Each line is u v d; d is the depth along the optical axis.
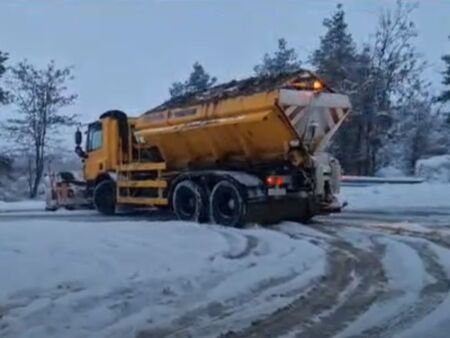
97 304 6.55
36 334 5.57
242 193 14.03
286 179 14.40
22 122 40.75
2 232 11.42
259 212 14.14
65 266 8.30
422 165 36.12
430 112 43.06
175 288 7.28
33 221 14.33
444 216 16.50
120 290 7.11
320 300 6.95
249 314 6.36
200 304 6.67
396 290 7.42
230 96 14.80
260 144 14.63
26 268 8.12
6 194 40.59
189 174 15.35
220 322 6.07
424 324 5.99
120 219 16.83
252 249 10.24
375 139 37.56
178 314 6.30
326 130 14.70
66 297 6.70
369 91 37.34
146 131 16.77
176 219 16.28
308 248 10.31
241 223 14.02
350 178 28.80
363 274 8.38
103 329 5.76
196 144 15.78
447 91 40.59
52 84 41.34
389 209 18.97
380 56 38.22
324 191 14.69
